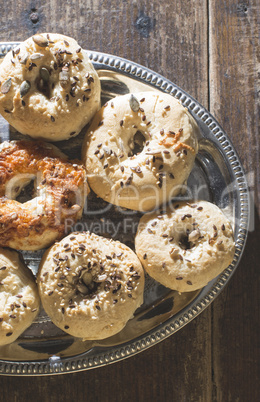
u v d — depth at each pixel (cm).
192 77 78
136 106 71
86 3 78
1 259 69
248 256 78
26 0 78
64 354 72
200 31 79
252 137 78
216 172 74
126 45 78
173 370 77
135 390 77
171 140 70
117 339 72
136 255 72
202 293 73
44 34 70
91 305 69
